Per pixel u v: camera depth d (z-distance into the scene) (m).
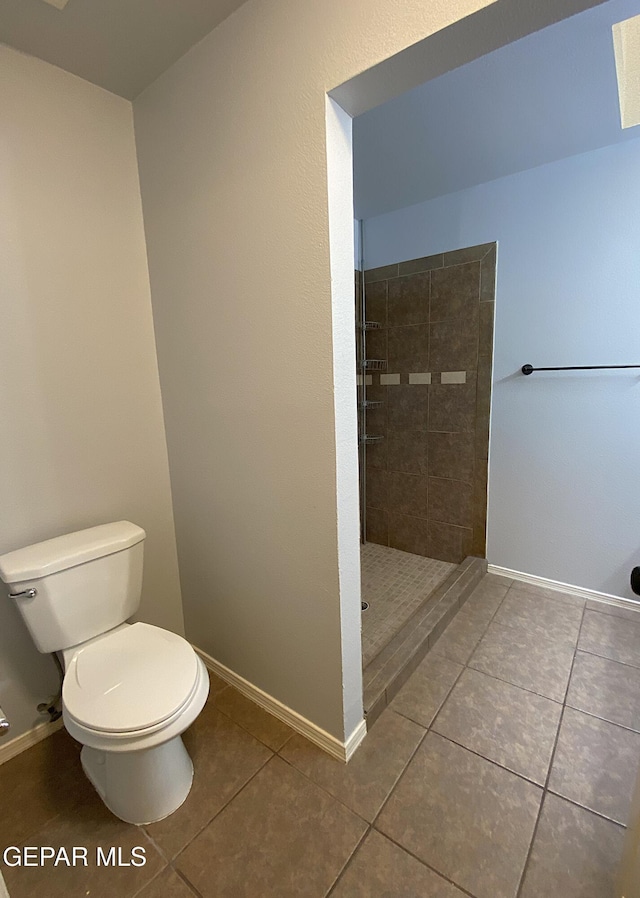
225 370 1.46
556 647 1.92
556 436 2.25
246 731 1.54
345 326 1.19
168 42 1.27
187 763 1.35
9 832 1.23
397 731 1.52
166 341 1.67
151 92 1.47
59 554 1.35
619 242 1.95
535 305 2.20
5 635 1.44
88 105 1.46
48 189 1.40
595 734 1.48
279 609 1.49
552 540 2.35
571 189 2.01
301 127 1.08
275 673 1.58
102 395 1.60
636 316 1.96
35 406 1.44
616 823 1.19
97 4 1.11
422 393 2.66
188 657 1.31
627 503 2.11
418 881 1.08
